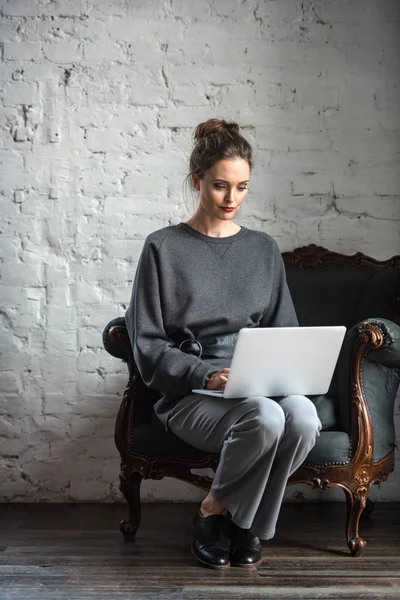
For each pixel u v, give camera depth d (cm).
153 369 258
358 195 354
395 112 353
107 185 352
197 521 257
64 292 352
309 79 353
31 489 350
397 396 353
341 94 353
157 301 266
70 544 278
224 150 260
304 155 354
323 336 243
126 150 353
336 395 295
